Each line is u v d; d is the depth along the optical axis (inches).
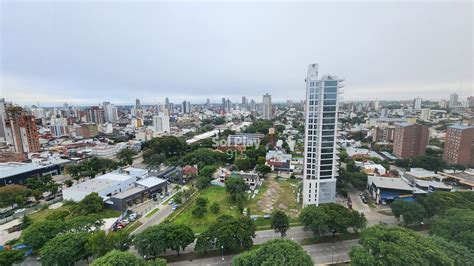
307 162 3742.6
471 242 2110.0
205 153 6363.2
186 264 2346.2
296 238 2851.9
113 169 5964.6
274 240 2089.1
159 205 3934.5
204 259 2426.2
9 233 3041.3
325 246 2674.7
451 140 5866.1
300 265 1754.4
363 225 2753.4
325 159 3654.0
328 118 3538.4
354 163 5383.9
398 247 1899.6
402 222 3240.7
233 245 2338.8
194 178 5329.7
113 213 3612.2
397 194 3868.1
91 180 4461.1
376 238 2111.2
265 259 1854.1
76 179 5029.5
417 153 6501.0
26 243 2412.6
